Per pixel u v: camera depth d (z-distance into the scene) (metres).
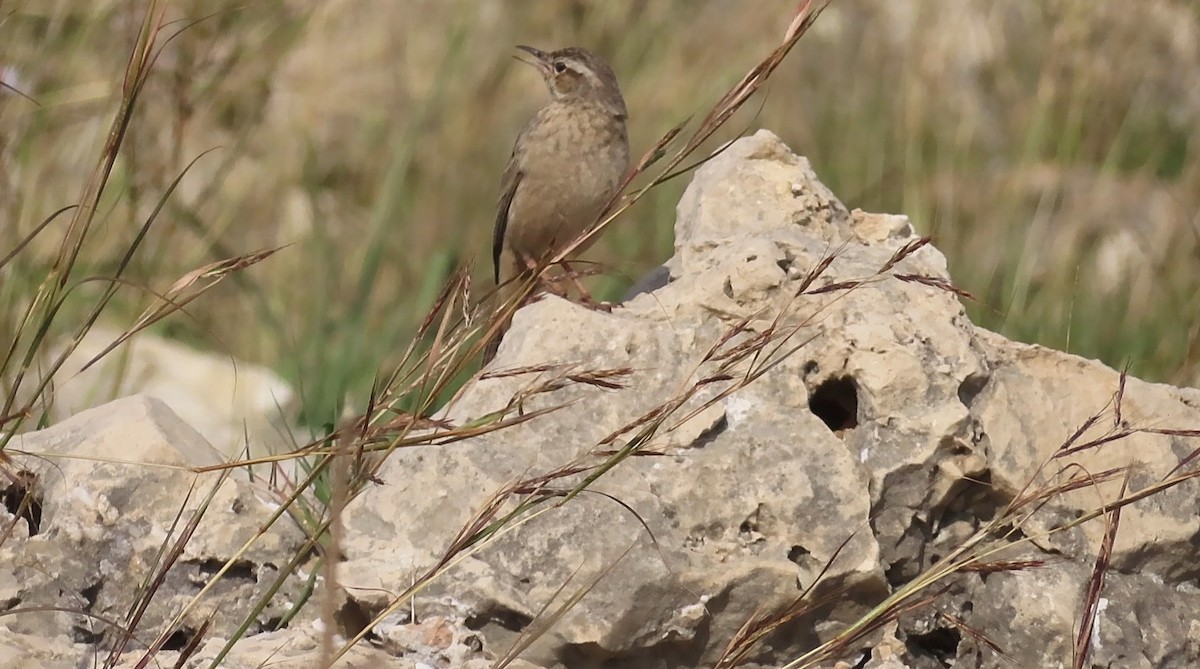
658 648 7.63
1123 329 14.53
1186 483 8.34
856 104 19.66
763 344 7.27
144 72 7.66
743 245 8.75
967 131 18.34
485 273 17.64
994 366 8.51
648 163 7.56
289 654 7.17
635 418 8.12
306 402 12.84
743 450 8.00
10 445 8.23
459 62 20.20
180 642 7.74
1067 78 18.83
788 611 7.38
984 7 20.11
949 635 8.08
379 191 18.73
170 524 7.91
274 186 18.33
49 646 7.23
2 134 12.74
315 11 18.95
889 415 8.16
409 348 7.55
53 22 14.02
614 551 7.66
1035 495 7.45
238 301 16.38
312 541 6.90
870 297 8.49
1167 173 18.25
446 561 6.84
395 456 8.10
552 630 7.51
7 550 7.70
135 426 8.12
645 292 9.44
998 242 16.00
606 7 21.53
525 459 7.97
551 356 8.27
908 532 8.08
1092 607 7.39
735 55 20.75
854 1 20.83
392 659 7.18
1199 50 19.00
